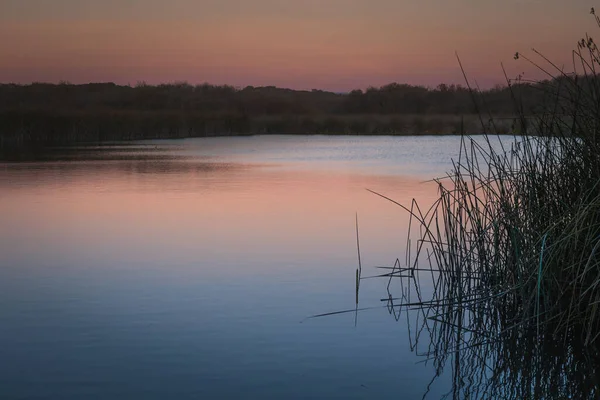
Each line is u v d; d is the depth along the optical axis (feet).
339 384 15.39
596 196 18.39
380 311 20.49
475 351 17.53
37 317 19.76
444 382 15.66
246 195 44.96
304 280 23.76
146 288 22.75
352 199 42.75
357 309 20.65
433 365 16.60
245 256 27.35
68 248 28.96
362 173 58.75
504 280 20.92
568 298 18.88
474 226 22.24
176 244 29.66
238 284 23.22
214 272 24.81
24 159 74.18
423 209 38.09
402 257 27.04
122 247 29.07
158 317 19.75
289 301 21.36
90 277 24.20
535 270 19.12
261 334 18.39
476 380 15.80
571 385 15.58
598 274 17.57
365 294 22.15
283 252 28.04
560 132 19.86
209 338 18.04
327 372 16.03
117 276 24.31
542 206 20.18
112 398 14.55
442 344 17.98
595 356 17.15
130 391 14.89
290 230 32.68
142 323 19.22
